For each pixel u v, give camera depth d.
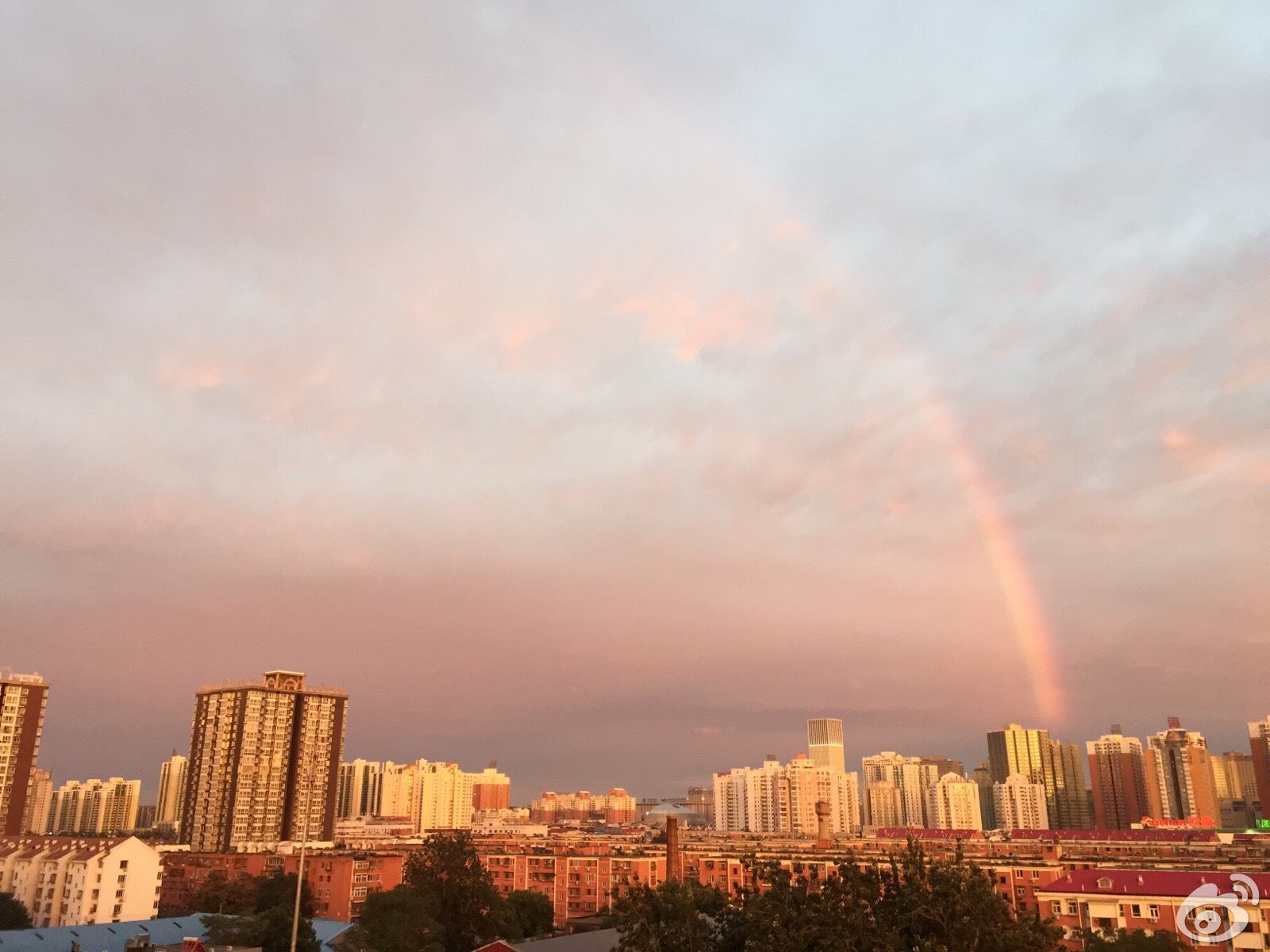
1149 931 130.62
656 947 85.25
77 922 181.75
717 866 197.25
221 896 189.00
